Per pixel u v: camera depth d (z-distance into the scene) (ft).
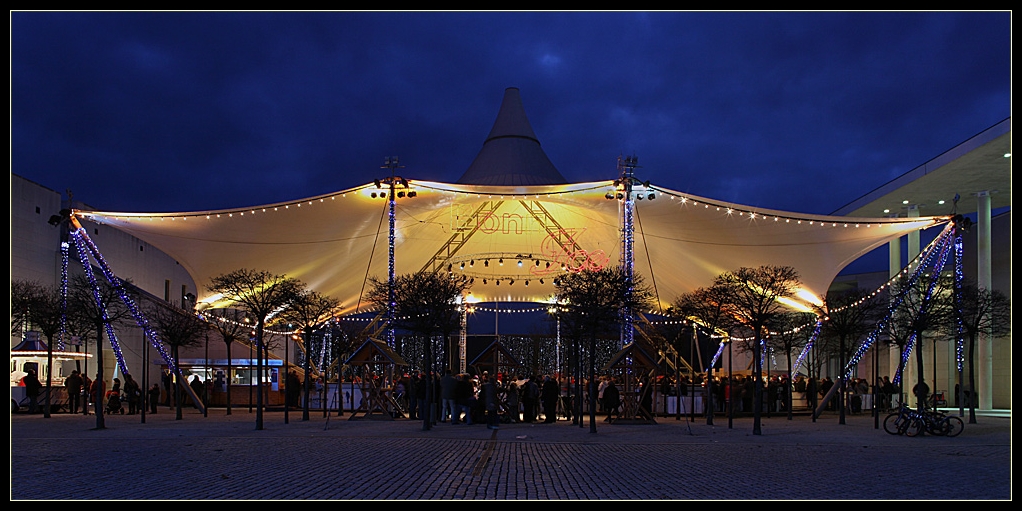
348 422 80.79
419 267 130.52
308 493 34.09
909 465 46.21
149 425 75.05
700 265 115.55
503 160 125.08
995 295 101.09
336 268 119.34
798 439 64.08
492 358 100.12
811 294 112.47
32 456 47.57
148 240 101.91
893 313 91.45
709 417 81.66
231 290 79.15
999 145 100.17
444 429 72.18
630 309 78.07
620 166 95.09
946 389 136.56
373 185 97.45
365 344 85.25
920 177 114.42
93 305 79.20
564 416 94.68
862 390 111.75
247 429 70.28
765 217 99.19
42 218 122.62
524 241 127.75
